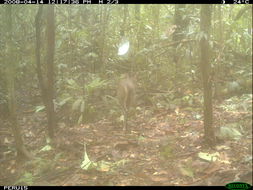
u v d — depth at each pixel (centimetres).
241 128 570
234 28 782
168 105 713
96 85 710
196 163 466
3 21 587
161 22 957
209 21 478
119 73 832
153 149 542
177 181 438
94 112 696
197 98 725
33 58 863
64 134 629
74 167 503
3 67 713
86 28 823
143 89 772
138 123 659
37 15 561
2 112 750
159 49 848
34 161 525
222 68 771
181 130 602
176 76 809
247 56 832
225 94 732
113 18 891
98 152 546
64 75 800
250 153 485
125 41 727
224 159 476
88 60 827
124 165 492
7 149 598
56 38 813
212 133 519
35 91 875
